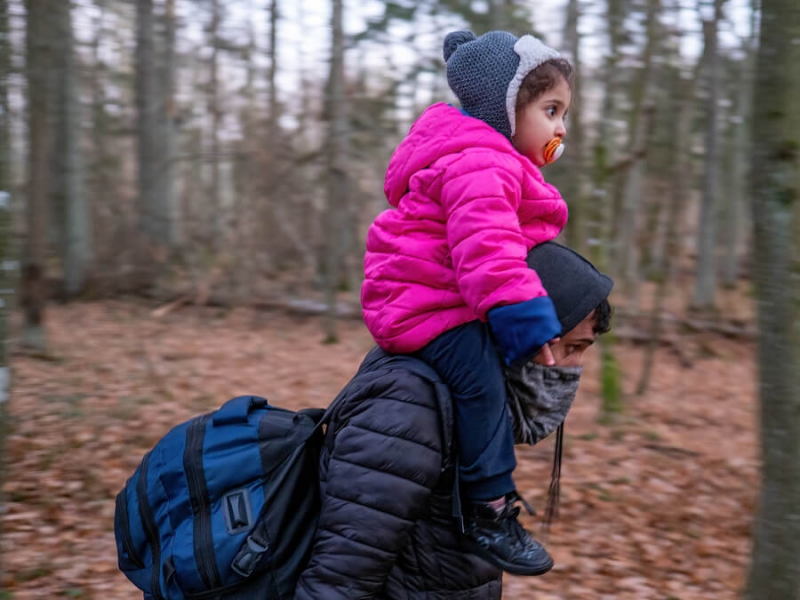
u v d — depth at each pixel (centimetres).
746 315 1602
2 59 277
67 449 637
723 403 996
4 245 270
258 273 1560
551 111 182
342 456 166
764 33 293
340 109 1255
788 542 299
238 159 1373
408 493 163
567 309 175
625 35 948
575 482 653
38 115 956
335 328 1235
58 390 805
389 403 167
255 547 167
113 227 1603
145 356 1002
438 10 1288
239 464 173
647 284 1923
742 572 525
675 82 1102
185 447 177
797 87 287
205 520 171
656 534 575
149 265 1526
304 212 1546
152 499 176
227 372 976
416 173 182
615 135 1068
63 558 475
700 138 1515
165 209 1542
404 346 175
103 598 431
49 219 1502
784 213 291
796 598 300
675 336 1343
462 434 171
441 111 186
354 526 161
